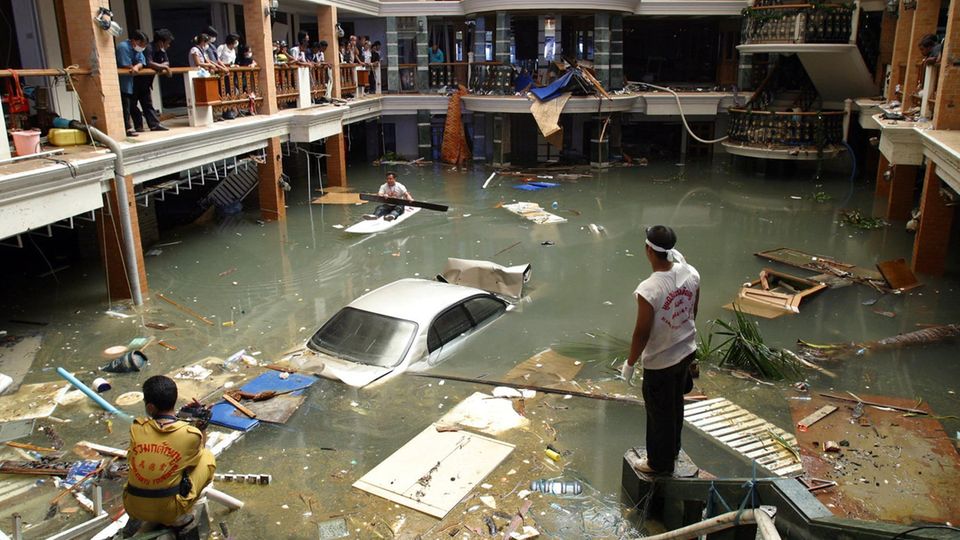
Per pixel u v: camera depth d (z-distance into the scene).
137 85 12.99
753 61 27.33
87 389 8.46
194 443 5.01
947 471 7.05
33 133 10.05
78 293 12.45
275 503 6.56
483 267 12.33
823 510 3.76
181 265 14.25
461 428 7.81
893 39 22.92
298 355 9.55
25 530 6.23
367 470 7.09
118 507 6.52
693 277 5.64
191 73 14.07
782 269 14.09
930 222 13.20
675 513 5.91
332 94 22.92
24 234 14.48
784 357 9.80
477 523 6.26
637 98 26.84
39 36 14.13
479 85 26.94
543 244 15.91
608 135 27.02
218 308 11.88
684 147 29.62
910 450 7.45
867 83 23.34
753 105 25.12
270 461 7.24
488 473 6.98
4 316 11.37
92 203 10.59
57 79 11.62
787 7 22.16
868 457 7.32
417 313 9.74
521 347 10.20
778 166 26.28
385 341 9.37
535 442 7.59
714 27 30.86
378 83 27.78
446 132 27.78
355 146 30.83
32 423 8.05
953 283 12.94
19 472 7.09
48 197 9.59
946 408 8.41
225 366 9.48
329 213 18.97
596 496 6.62
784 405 8.55
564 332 10.83
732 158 27.75
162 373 9.35
